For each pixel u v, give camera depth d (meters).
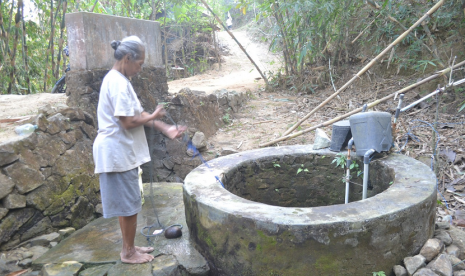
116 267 2.90
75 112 4.24
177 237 3.35
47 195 3.58
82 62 4.69
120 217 2.82
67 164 3.90
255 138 5.90
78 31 4.62
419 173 3.26
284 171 4.05
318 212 2.63
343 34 7.79
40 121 3.71
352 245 2.51
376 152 3.75
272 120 6.62
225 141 5.89
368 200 2.78
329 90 7.81
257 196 4.05
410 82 6.80
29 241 3.36
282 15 8.16
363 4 7.51
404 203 2.70
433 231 3.06
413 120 5.70
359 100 6.92
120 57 2.60
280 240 2.54
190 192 3.15
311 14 7.16
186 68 14.41
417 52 7.00
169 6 12.67
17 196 3.28
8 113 4.48
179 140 5.52
